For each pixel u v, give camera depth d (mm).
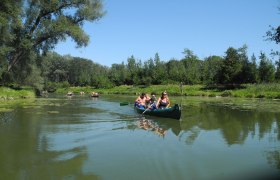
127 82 74188
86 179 7758
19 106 25297
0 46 31641
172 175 8062
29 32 34500
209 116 19484
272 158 9586
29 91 40531
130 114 20094
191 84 61750
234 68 50375
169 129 14516
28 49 34875
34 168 8508
